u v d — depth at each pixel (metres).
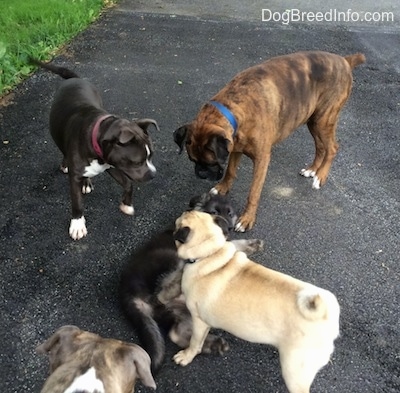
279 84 2.01
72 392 1.06
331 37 3.75
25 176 2.25
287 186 2.31
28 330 1.64
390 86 3.15
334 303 1.28
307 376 1.33
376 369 1.58
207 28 3.74
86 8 3.78
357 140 2.64
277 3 4.34
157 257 1.77
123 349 1.16
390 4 4.46
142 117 2.69
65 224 2.04
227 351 1.61
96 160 1.88
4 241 1.94
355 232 2.09
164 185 2.27
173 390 1.50
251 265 1.46
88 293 1.77
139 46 3.39
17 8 3.59
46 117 2.62
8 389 1.48
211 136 1.82
